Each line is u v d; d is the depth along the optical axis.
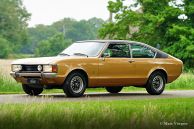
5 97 14.95
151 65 16.84
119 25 51.53
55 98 14.67
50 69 14.66
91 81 15.40
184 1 50.00
